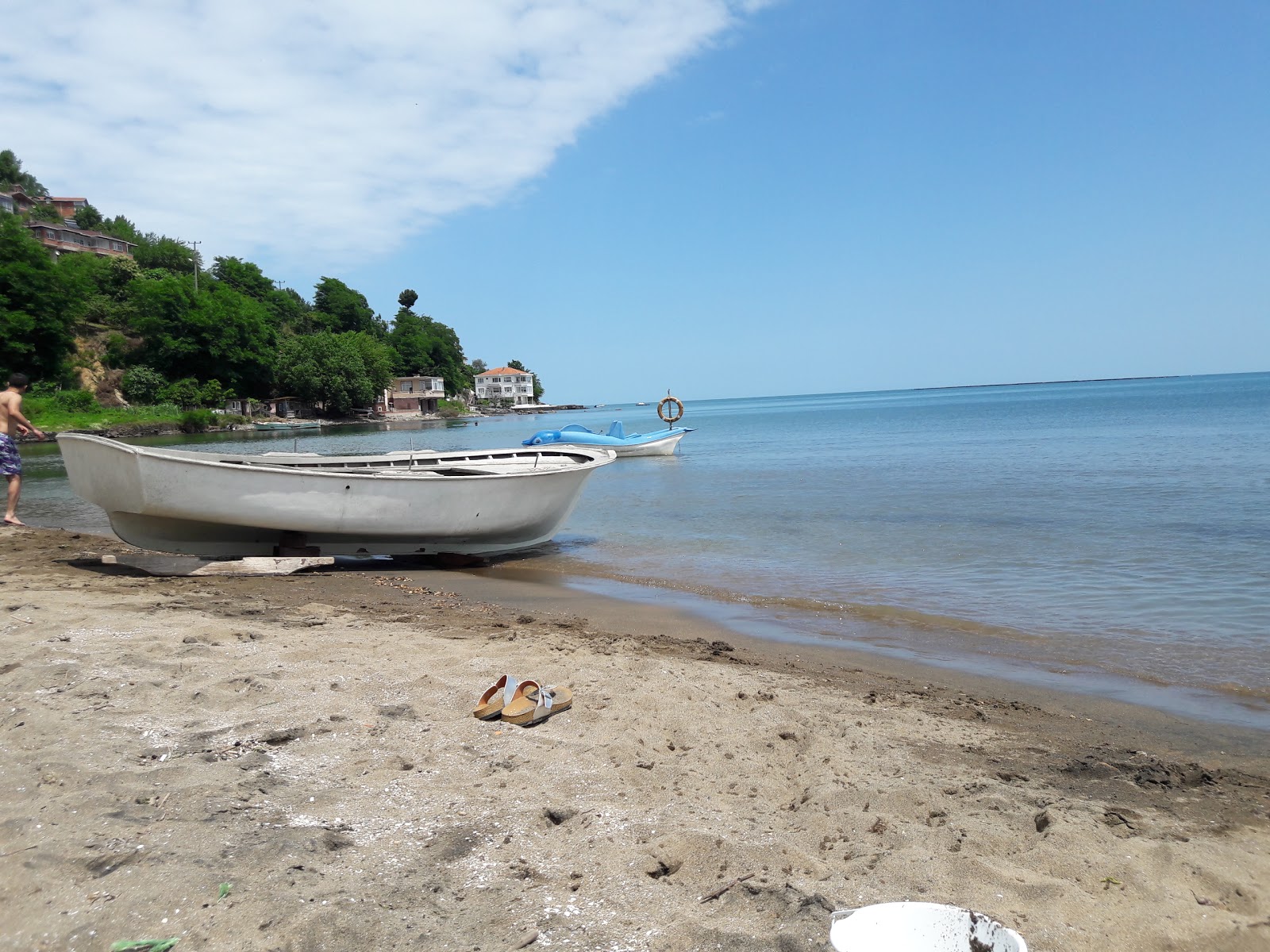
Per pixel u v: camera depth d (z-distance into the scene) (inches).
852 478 879.7
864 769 153.1
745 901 99.2
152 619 244.8
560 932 91.6
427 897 97.9
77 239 3971.5
